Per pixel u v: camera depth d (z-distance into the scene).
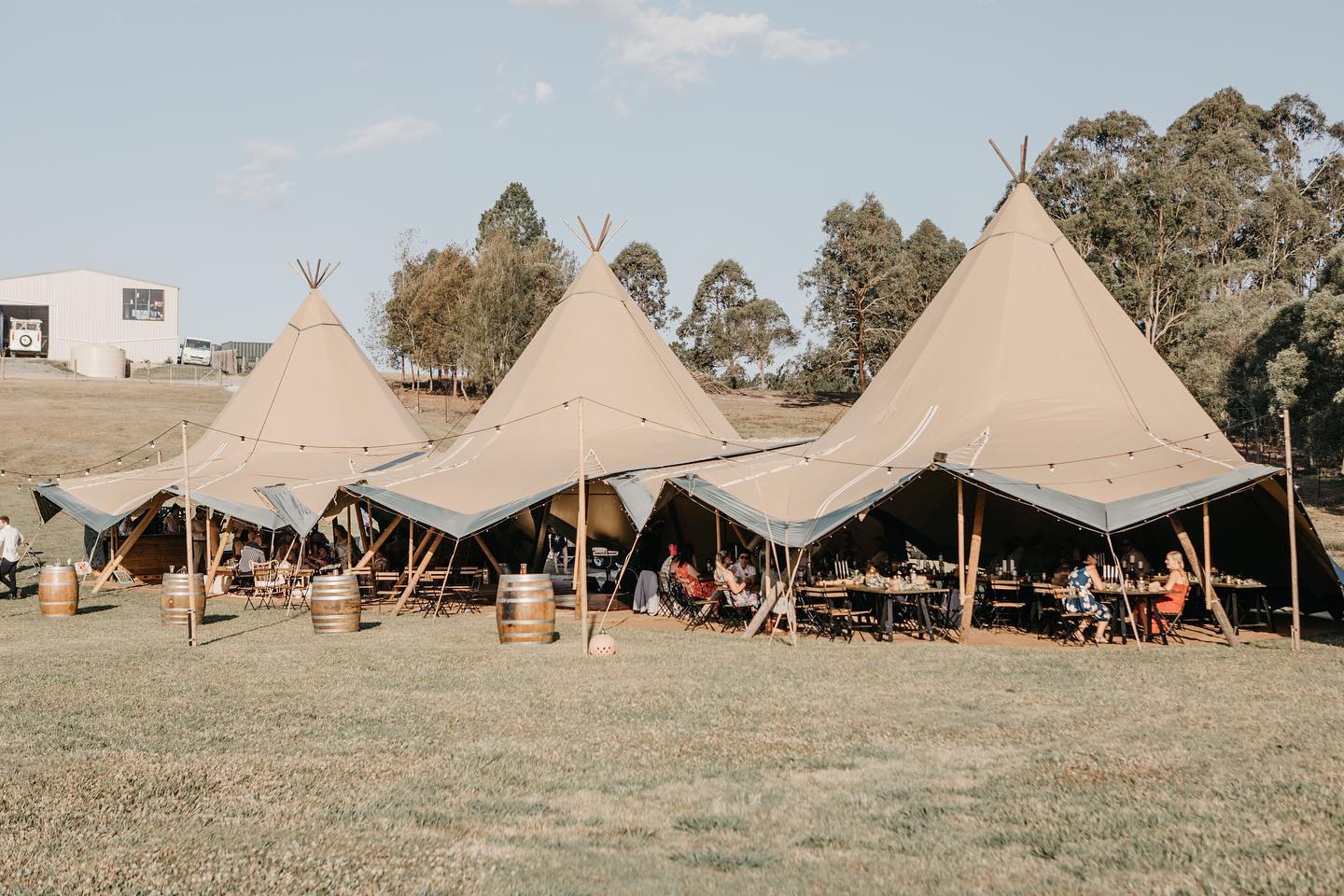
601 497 19.11
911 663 11.48
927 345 17.42
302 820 6.18
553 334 21.02
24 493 33.03
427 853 5.62
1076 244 52.69
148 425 43.38
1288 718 8.41
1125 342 16.97
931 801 6.34
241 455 22.69
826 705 9.13
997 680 10.28
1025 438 14.92
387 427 24.09
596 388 20.23
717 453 18.19
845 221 59.69
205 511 21.38
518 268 54.22
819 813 6.16
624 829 5.96
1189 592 15.59
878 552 15.44
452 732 8.27
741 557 15.38
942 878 5.15
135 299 70.25
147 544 22.06
